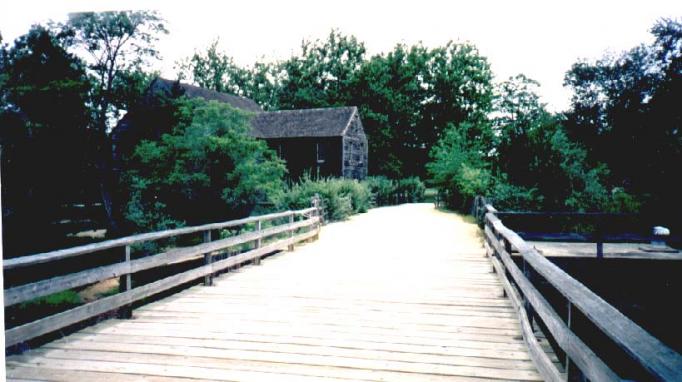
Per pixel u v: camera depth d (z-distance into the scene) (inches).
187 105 724.0
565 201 464.8
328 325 207.2
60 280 177.6
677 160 556.4
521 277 194.5
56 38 832.3
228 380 149.8
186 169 676.7
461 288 278.7
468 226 668.7
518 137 507.8
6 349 173.2
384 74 2079.2
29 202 788.6
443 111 2097.7
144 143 700.0
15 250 714.8
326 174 1327.5
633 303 347.9
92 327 205.2
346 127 1346.0
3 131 765.9
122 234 775.1
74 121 830.5
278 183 716.7
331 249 446.9
